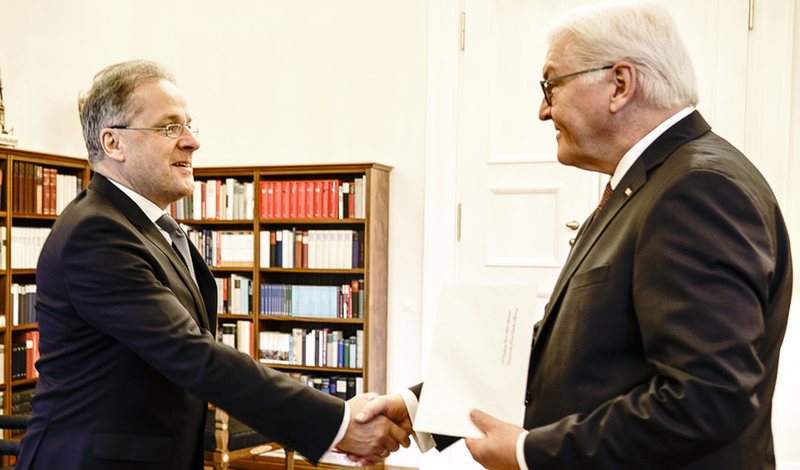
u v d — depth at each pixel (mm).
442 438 2006
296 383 1973
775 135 4539
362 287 5277
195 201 5711
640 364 1366
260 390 1881
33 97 5461
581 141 1541
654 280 1276
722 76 4605
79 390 1868
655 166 1442
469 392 1493
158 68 2102
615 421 1270
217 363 1847
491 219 5094
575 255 1549
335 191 5309
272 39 5809
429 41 5258
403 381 5406
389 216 5449
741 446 1339
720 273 1213
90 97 2047
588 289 1433
